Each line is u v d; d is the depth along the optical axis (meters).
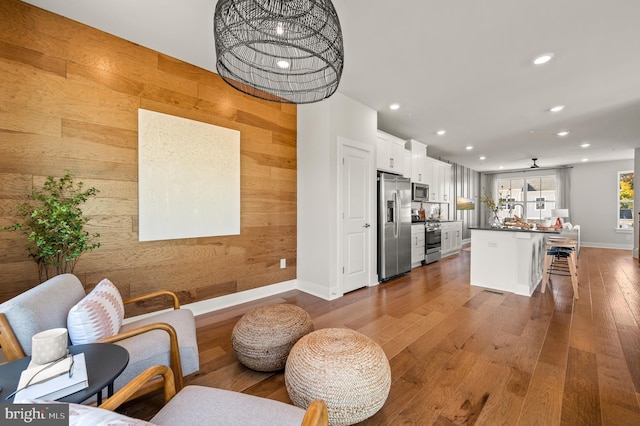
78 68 2.20
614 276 4.50
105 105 2.32
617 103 3.70
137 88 2.48
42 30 2.05
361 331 2.50
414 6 1.99
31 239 1.83
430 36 2.34
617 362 1.97
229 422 0.98
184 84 2.76
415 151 5.68
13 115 1.95
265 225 3.46
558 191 8.62
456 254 6.83
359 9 2.02
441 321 2.72
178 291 2.74
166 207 2.63
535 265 3.89
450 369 1.91
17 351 1.17
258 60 2.50
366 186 3.95
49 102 2.08
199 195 2.84
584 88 3.28
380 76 3.03
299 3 1.49
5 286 1.94
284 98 2.68
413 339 2.35
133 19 2.16
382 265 4.21
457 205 8.26
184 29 2.28
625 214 7.82
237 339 1.90
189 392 1.13
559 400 1.59
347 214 3.66
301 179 3.76
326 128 3.44
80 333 1.36
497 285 3.80
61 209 1.90
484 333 2.45
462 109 3.98
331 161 3.44
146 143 2.51
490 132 5.10
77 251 1.98
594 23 2.15
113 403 0.92
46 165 2.07
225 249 3.08
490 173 9.76
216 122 2.99
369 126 3.94
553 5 1.97
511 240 3.67
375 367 1.44
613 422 1.42
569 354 2.08
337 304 3.22
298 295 3.54
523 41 2.40
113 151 2.36
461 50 2.55
